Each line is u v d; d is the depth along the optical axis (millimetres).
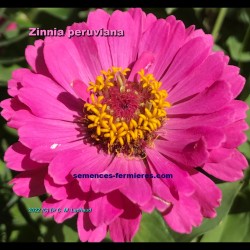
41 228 119
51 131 95
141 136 96
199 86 97
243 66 123
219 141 83
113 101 101
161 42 103
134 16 105
